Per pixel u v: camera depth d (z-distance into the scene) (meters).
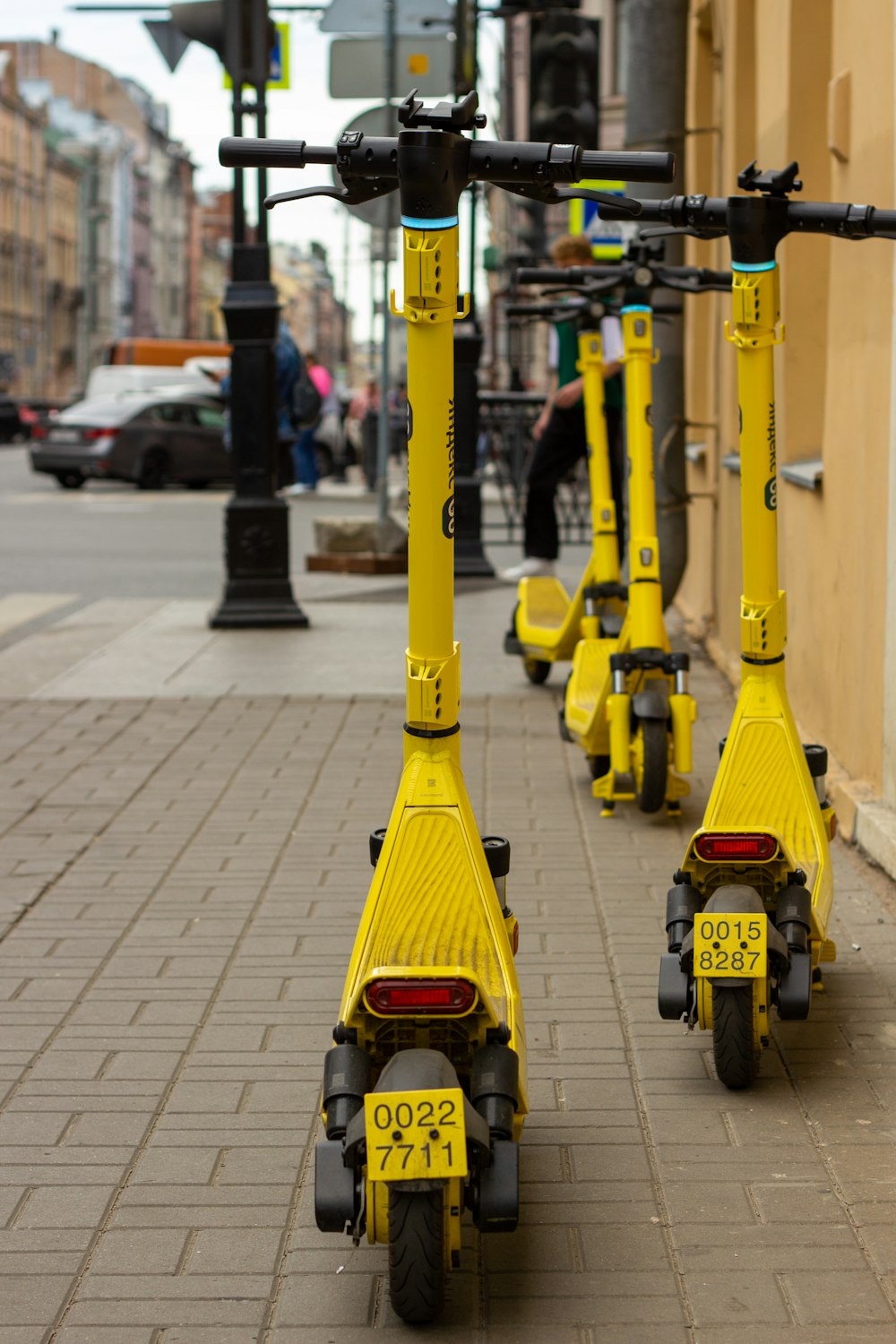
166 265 144.75
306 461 25.61
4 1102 4.17
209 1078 4.32
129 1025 4.68
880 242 6.23
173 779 7.57
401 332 22.94
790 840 4.50
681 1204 3.62
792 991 4.12
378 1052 3.45
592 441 7.99
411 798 3.58
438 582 3.50
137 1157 3.88
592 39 12.05
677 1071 4.33
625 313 6.61
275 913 5.66
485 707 9.08
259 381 11.59
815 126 8.16
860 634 6.54
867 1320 3.16
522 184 3.37
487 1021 3.30
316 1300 3.28
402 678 9.88
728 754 4.58
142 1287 3.32
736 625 9.91
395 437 33.62
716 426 10.09
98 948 5.32
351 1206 3.18
